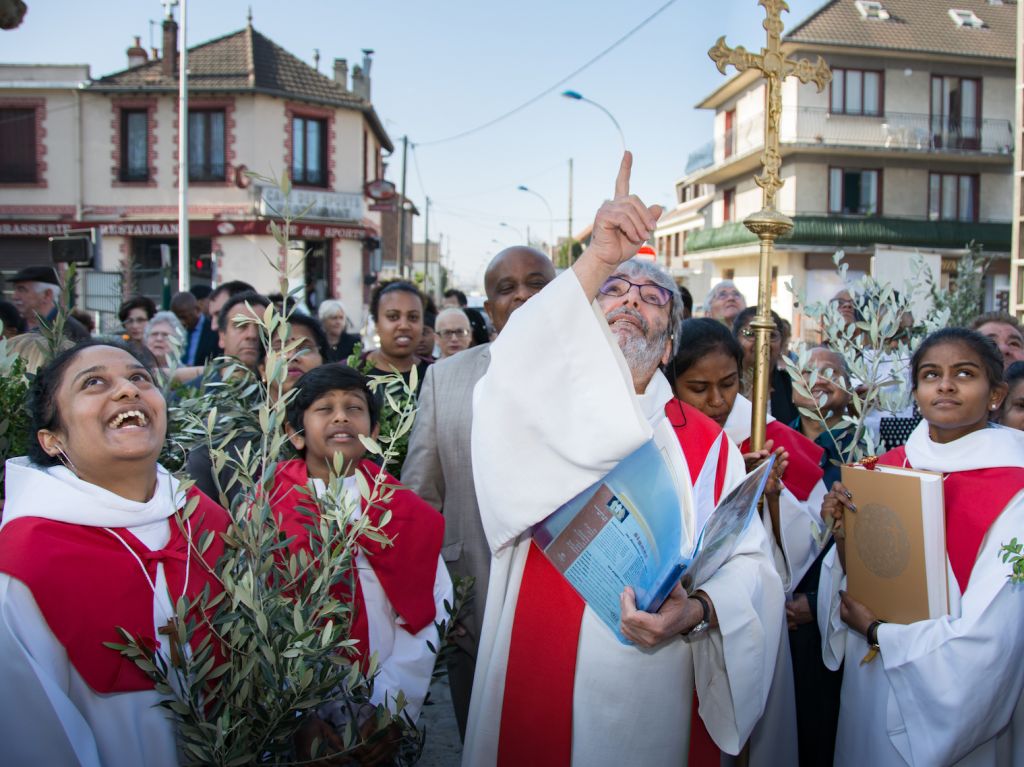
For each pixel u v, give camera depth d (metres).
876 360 3.41
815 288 28.44
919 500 2.48
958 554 2.51
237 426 3.16
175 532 2.31
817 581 3.30
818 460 3.34
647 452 2.35
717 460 2.55
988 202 29.19
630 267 2.54
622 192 2.17
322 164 25.66
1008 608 2.40
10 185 24.83
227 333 4.11
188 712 2.07
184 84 19.78
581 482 2.24
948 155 28.03
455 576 3.17
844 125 27.97
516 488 2.29
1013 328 4.36
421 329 4.66
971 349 2.61
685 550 2.24
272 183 2.41
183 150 19.67
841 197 28.55
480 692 2.52
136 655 2.02
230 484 2.33
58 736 1.93
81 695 2.07
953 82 28.52
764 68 2.91
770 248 2.88
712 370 3.00
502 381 2.25
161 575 2.22
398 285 4.68
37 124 24.67
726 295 7.54
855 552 2.72
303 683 2.07
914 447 2.77
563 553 2.38
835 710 3.27
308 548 2.61
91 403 2.15
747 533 2.55
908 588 2.53
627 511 2.31
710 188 38.78
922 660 2.44
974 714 2.40
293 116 25.00
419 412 3.31
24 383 2.95
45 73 24.66
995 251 28.52
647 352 2.47
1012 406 3.42
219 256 24.64
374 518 2.68
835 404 3.78
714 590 2.36
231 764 2.09
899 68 28.05
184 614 2.07
